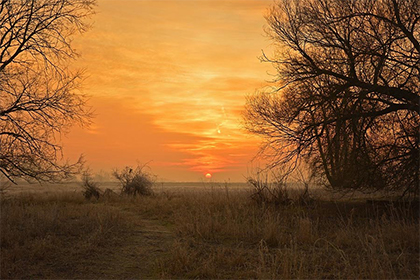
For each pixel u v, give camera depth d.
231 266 6.98
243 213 12.22
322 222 10.92
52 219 10.27
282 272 6.50
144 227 11.16
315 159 15.45
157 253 8.16
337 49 13.45
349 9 12.95
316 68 13.64
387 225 9.35
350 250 7.86
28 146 13.46
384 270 6.11
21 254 7.39
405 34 12.02
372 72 12.41
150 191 22.95
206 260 7.32
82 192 21.11
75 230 9.59
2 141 13.11
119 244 8.77
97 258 7.63
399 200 13.89
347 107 12.65
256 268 6.74
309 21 14.02
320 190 17.08
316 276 6.25
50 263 7.17
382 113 12.68
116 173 23.08
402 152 12.91
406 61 11.89
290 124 15.73
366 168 12.77
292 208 13.89
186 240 9.05
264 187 15.74
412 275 6.07
